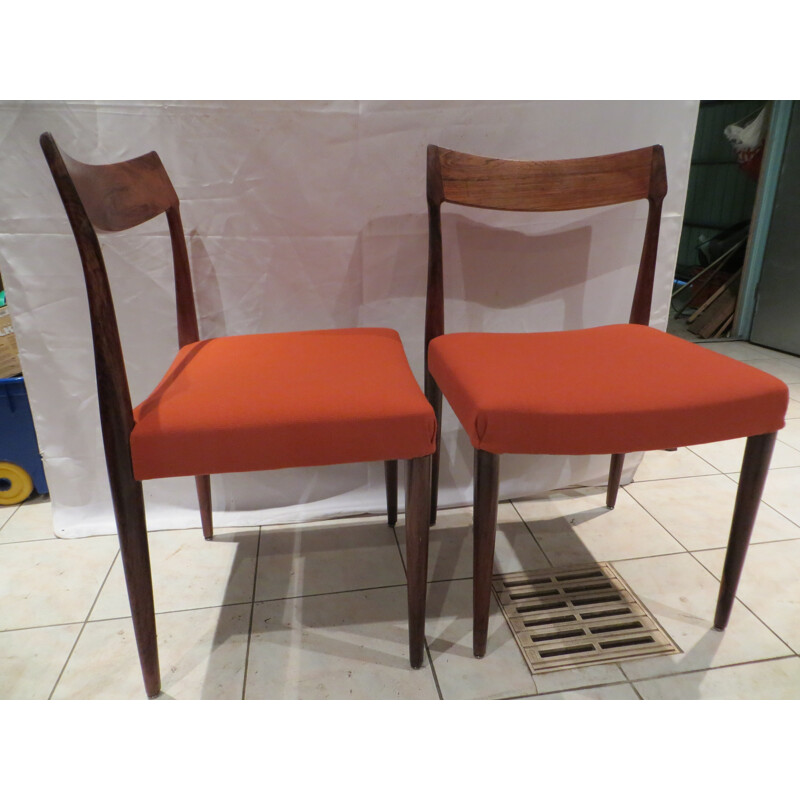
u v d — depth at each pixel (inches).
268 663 40.2
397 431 32.3
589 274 54.1
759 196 108.0
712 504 58.6
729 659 40.1
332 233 48.8
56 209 45.3
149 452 30.9
